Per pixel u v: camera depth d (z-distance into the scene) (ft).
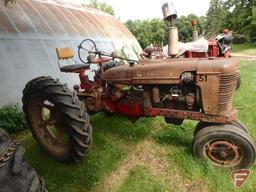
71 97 9.48
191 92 10.34
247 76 24.41
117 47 31.07
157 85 10.78
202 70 9.60
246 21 80.18
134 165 10.32
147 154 11.01
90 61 12.15
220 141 9.71
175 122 11.14
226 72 9.33
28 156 11.11
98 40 27.66
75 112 9.23
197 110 10.45
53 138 10.70
